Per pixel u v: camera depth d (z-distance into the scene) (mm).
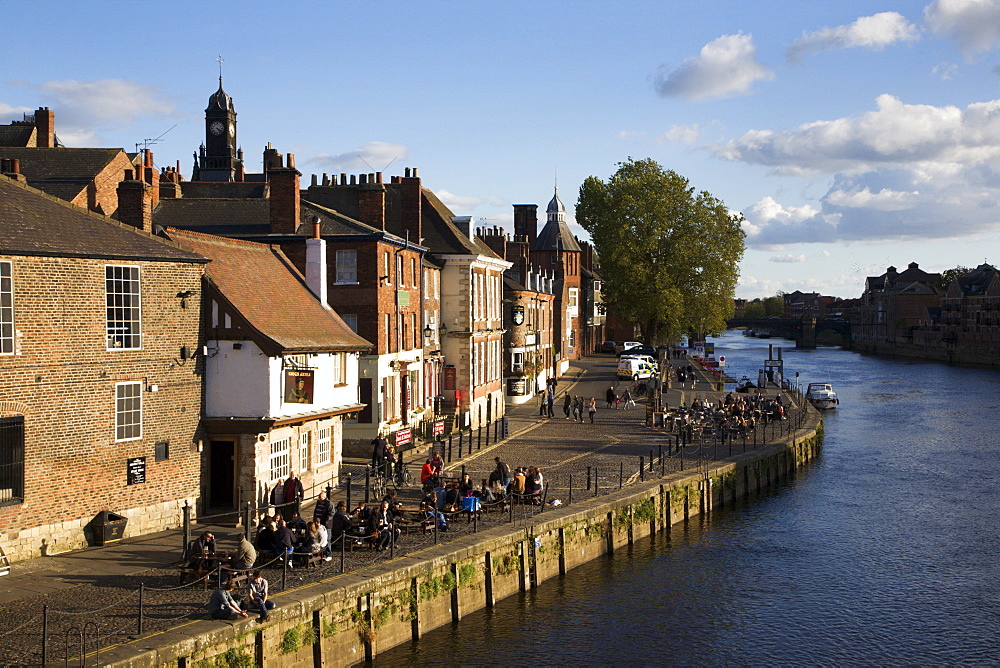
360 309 42188
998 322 139250
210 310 28344
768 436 50531
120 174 50875
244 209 44656
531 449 44062
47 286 23719
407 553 24734
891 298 197750
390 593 22828
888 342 176000
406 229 48156
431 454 38344
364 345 34438
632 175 89625
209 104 103438
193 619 18797
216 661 18188
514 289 68125
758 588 29312
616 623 25922
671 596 28328
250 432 28125
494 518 29531
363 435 42312
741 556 32688
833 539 35031
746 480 42281
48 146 59375
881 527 36875
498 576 26922
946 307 165500
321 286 35750
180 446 27422
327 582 21641
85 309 24672
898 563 32094
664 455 42531
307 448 31688
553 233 103375
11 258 22844
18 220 24062
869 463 50594
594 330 121438
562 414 60375
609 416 58688
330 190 49938
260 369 28266
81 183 47125
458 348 53531
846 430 62844
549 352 81875
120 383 25641
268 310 30625
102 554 23953
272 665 19406
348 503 27766
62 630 18062
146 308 26406
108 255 25031
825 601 28281
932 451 54281
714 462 41156
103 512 25016
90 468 24859
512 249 77062
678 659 23719
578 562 30750
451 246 53875
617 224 87812
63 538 24141
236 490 28250
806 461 50594
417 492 33000
